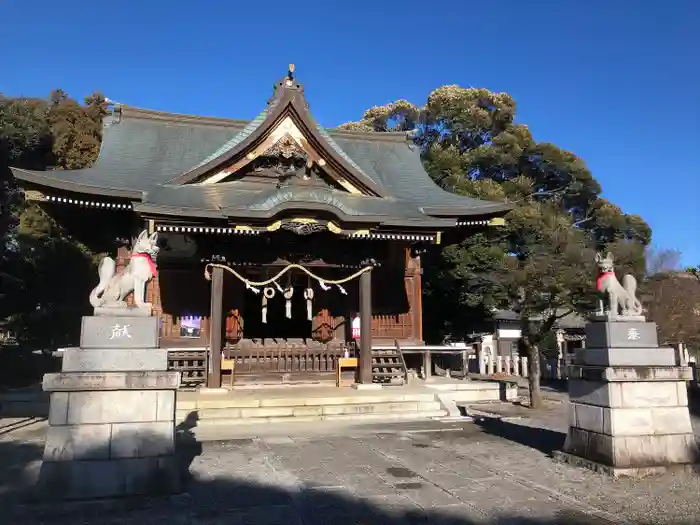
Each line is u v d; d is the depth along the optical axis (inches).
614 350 339.9
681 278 842.2
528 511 266.1
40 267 938.1
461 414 595.8
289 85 726.5
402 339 778.8
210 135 892.6
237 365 695.7
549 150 1412.4
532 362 643.5
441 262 1079.6
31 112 814.5
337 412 558.9
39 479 264.4
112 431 275.1
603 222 1429.6
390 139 1000.9
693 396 683.4
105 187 630.5
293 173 724.7
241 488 302.0
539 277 608.4
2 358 844.0
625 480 316.8
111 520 247.6
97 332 284.5
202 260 653.9
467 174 1373.0
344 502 279.3
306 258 688.4
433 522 251.3
